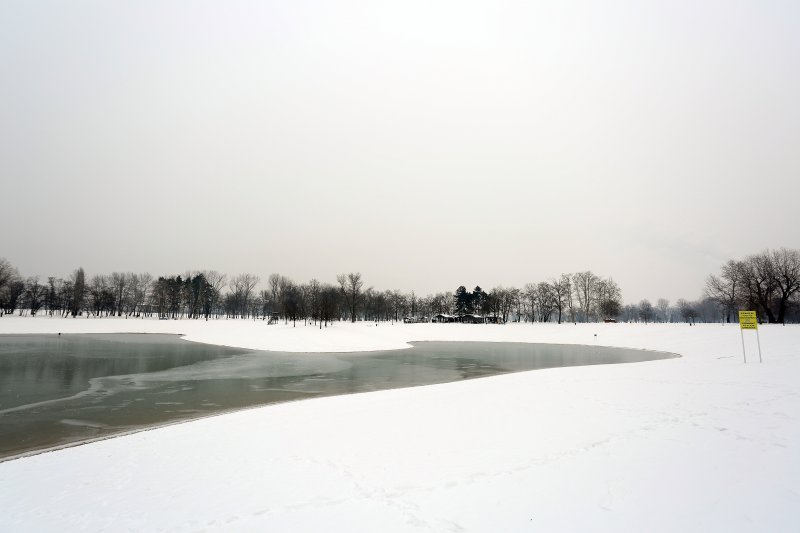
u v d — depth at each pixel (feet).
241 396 72.38
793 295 205.57
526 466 28.94
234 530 21.94
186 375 97.60
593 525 21.01
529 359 137.90
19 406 64.85
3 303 303.89
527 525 21.22
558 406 47.67
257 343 180.14
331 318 285.23
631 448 31.68
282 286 377.09
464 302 440.04
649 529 20.47
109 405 65.41
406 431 39.45
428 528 21.25
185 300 395.34
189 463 32.99
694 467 27.55
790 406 43.29
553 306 364.38
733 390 53.36
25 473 32.40
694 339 170.09
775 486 24.41
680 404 46.09
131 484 29.25
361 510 23.54
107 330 240.12
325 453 33.91
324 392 75.87
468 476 27.66
